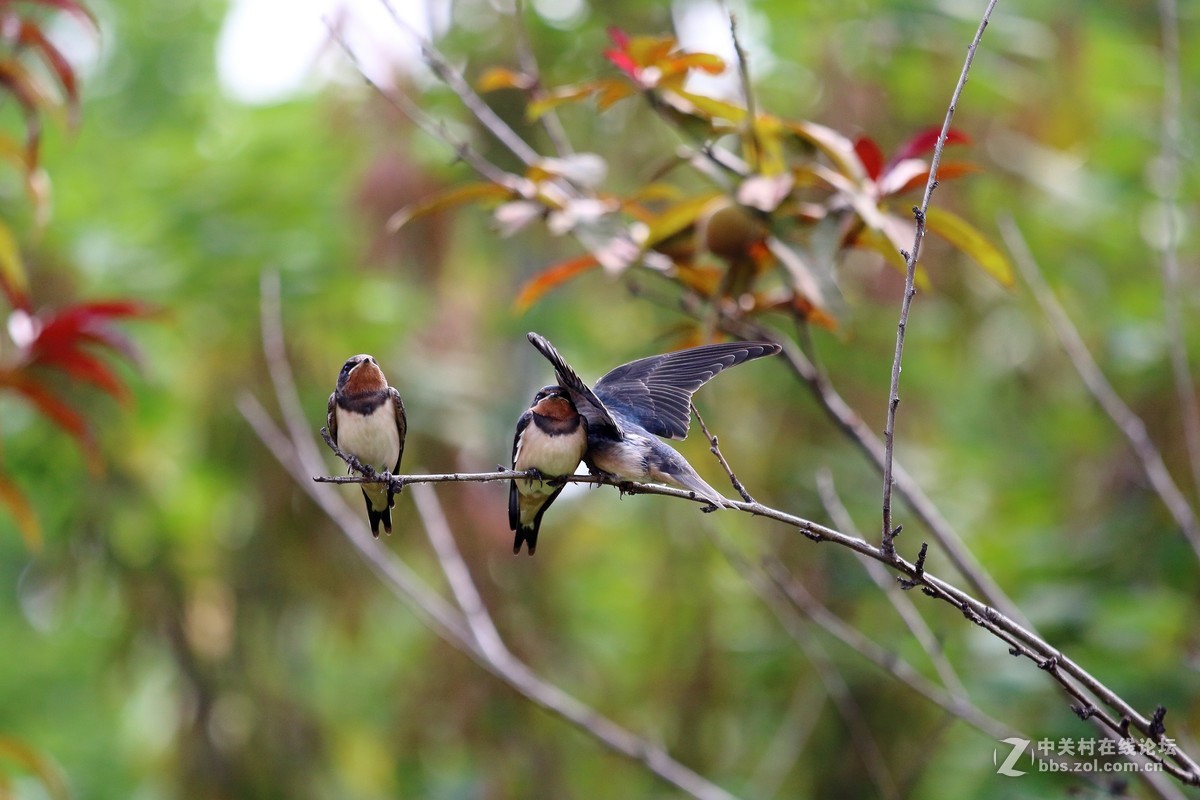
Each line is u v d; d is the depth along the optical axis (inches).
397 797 676.7
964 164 334.0
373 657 764.0
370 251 642.2
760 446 620.1
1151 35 713.0
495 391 706.8
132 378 596.1
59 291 581.6
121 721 848.3
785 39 668.7
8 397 597.6
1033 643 230.7
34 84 360.8
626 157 681.0
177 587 649.0
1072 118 673.0
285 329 617.0
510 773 629.0
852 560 565.9
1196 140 627.2
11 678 828.6
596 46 642.2
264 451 615.2
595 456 281.4
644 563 716.7
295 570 631.8
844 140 337.1
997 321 693.3
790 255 327.0
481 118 384.8
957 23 650.2
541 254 745.6
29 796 762.8
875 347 606.5
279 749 649.0
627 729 670.5
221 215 619.8
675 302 618.5
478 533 641.6
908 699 544.1
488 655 360.2
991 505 650.2
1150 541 519.2
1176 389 534.0
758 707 620.7
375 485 336.5
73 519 632.4
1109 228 636.1
